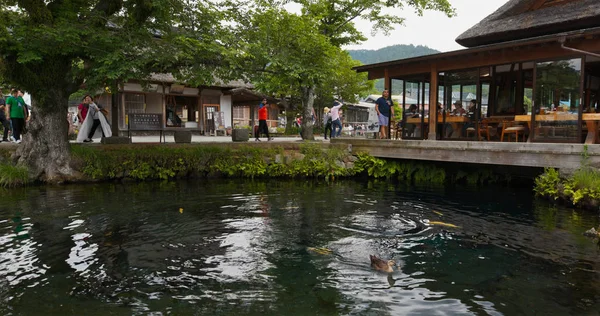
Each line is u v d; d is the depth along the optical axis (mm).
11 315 3676
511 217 7664
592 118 10461
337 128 17594
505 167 12320
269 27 12805
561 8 13719
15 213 7504
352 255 5387
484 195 10188
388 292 4250
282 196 9781
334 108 17453
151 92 24594
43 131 11148
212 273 4707
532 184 11891
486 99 13156
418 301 4043
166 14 10914
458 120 13711
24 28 9312
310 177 13633
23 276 4551
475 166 12781
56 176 11094
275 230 6555
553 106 11250
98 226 6656
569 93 10914
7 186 10492
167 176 12523
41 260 5055
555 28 13312
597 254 5512
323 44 13023
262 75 12453
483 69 13062
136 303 3939
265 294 4172
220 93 27141
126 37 10352
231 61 10961
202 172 13000
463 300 4082
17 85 10539
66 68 11094
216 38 11250
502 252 5570
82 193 9719
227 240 5980
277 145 13891
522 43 11258
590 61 10758
